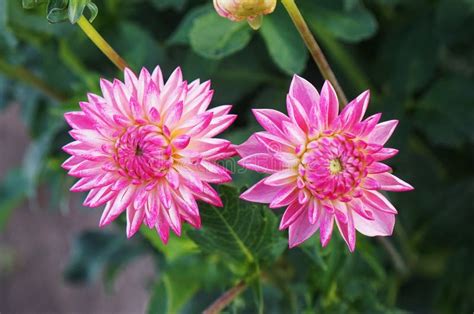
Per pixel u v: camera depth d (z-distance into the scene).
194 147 0.63
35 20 0.90
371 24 0.84
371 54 0.99
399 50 0.94
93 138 0.64
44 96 1.04
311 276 0.82
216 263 0.86
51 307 1.82
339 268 0.80
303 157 0.62
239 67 0.91
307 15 0.84
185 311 0.97
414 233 0.95
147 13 0.95
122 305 1.78
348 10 0.84
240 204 0.71
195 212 0.63
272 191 0.63
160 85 0.64
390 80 0.94
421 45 0.93
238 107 0.94
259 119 0.62
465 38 0.90
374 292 0.85
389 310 0.84
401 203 0.92
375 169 0.62
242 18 0.66
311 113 0.62
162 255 0.98
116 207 0.63
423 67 0.92
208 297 0.97
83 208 1.28
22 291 1.83
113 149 0.63
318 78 0.94
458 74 0.93
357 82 0.94
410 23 0.94
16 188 1.18
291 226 0.63
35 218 1.85
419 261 0.99
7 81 1.09
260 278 0.79
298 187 0.62
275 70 0.92
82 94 0.87
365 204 0.63
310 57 0.94
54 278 1.83
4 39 0.93
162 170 0.63
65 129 0.98
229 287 0.83
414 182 0.94
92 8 0.69
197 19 0.78
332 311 0.84
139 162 0.62
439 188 0.94
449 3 0.88
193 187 0.62
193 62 0.86
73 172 0.64
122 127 0.63
